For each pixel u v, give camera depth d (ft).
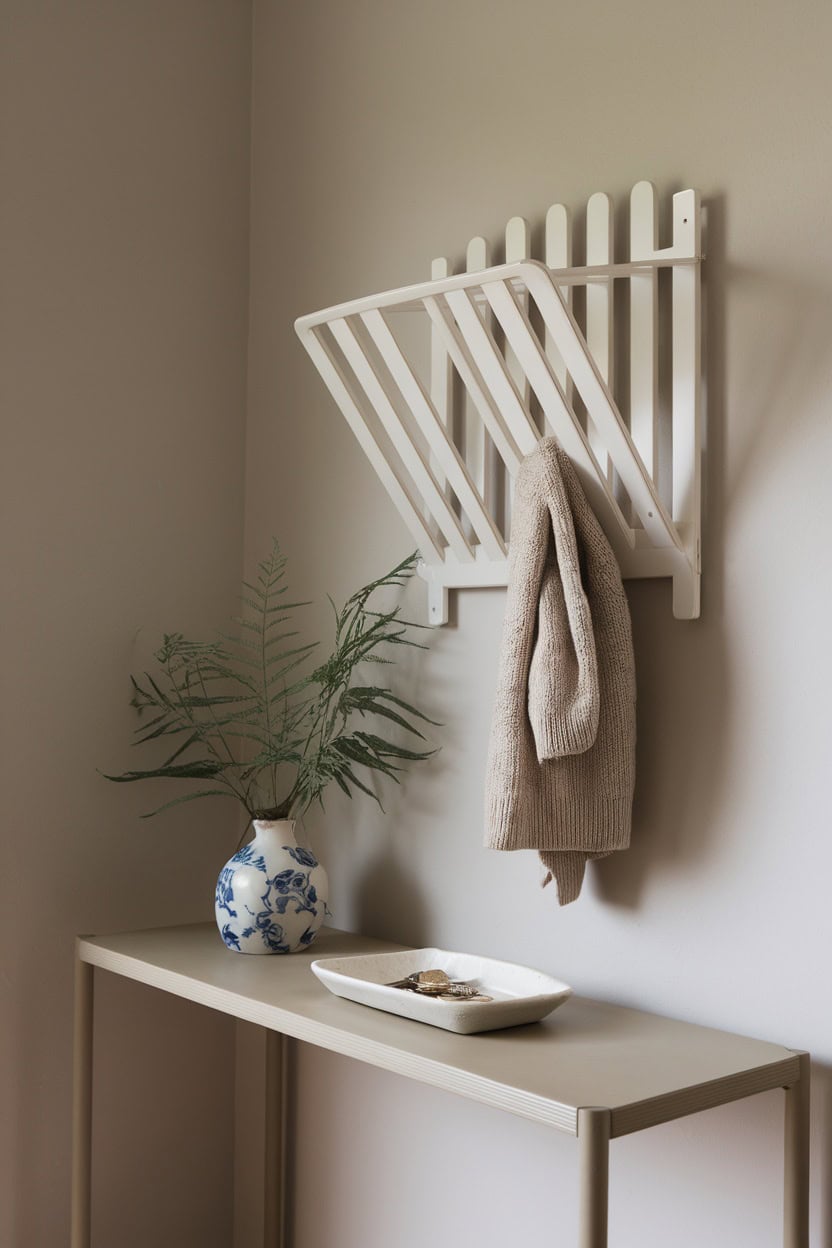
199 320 6.42
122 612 6.09
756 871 4.20
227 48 6.57
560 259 4.79
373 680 5.77
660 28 4.60
